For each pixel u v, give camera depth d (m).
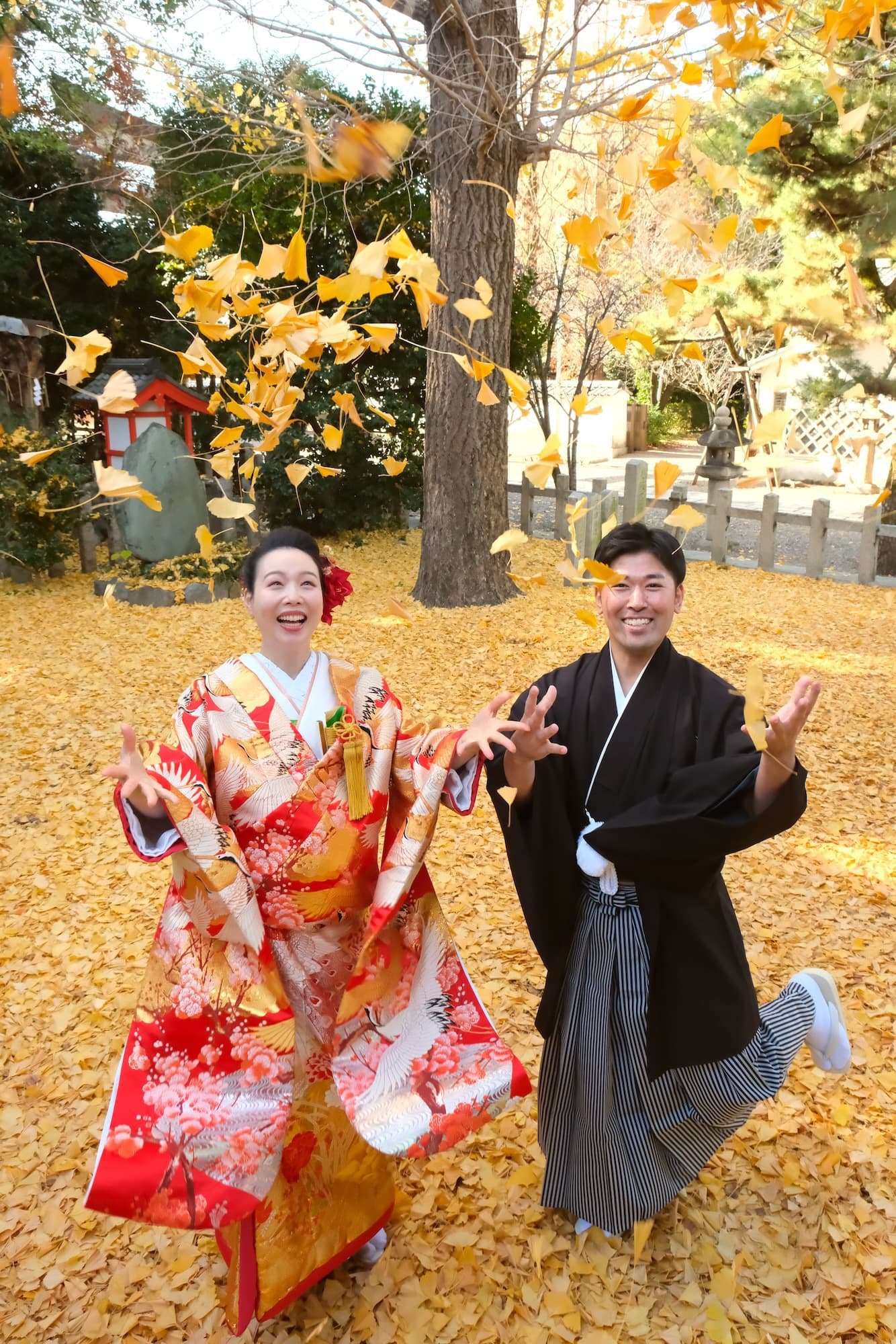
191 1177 1.86
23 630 8.58
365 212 11.43
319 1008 2.06
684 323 12.74
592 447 25.30
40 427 12.14
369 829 2.05
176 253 1.68
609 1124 2.18
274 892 2.00
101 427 13.66
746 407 21.97
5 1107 2.87
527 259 15.73
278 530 2.10
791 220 9.04
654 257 14.60
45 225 13.31
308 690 2.08
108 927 3.91
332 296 1.71
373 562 11.51
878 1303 2.16
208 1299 2.22
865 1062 2.98
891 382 8.65
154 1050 1.96
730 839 1.89
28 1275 2.28
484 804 5.07
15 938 3.82
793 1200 2.46
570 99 5.50
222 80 7.07
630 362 25.59
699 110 3.81
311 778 1.96
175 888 1.99
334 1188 2.11
